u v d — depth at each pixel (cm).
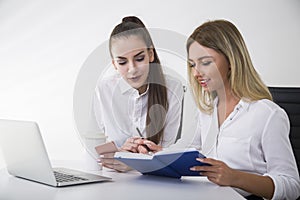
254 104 182
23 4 308
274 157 169
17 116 310
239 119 182
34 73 310
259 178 152
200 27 184
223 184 140
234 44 181
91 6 305
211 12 292
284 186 155
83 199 118
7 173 164
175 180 148
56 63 309
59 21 307
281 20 285
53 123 311
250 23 288
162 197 121
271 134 172
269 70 287
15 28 309
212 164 140
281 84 286
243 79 184
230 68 184
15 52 310
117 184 139
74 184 136
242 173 149
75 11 306
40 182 142
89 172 162
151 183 142
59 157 310
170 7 296
